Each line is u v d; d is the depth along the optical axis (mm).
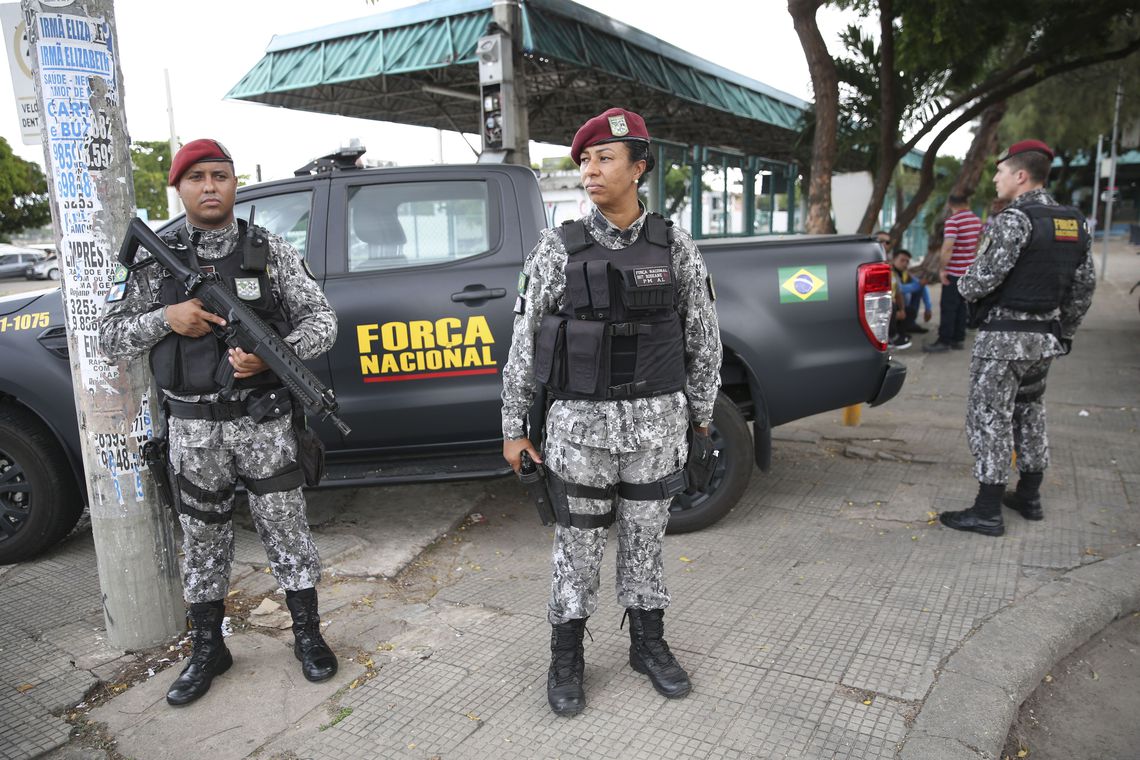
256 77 11422
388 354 3691
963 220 8602
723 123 16312
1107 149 30859
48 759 2311
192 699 2557
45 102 2566
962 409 6262
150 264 2396
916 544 3652
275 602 3260
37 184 39812
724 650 2766
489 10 9594
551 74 11969
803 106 18141
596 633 2918
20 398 3582
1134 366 7629
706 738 2299
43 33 2529
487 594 3332
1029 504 3879
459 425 3766
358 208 3824
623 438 2287
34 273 34781
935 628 2850
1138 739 2395
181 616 3002
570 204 19906
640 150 2160
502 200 3840
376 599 3316
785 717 2377
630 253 2236
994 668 2562
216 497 2525
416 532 4012
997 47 10969
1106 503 4078
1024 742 2381
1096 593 3037
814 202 9680
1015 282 3523
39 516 3678
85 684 2678
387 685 2643
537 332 2354
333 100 12625
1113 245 37000
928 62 9555
